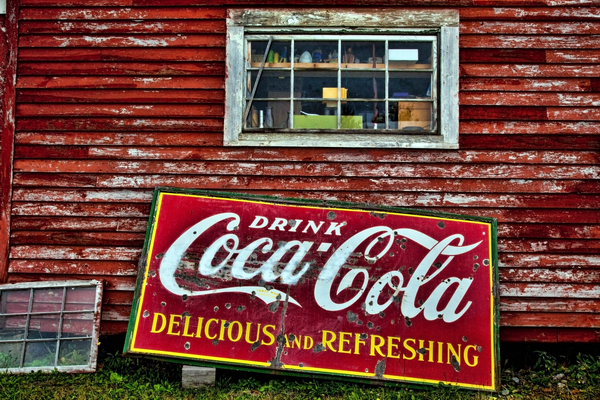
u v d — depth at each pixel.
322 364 4.13
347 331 4.23
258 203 4.52
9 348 4.52
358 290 4.33
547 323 4.62
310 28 4.83
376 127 4.84
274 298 4.29
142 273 4.30
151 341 4.13
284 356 4.14
